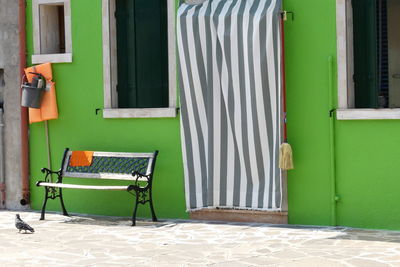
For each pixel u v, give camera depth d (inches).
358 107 371.9
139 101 433.4
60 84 451.5
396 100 399.9
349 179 366.0
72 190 451.8
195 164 401.4
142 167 416.2
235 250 315.6
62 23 468.4
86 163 433.4
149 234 364.8
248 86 380.5
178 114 411.2
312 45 374.3
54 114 448.5
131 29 434.0
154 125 420.5
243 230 368.8
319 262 285.0
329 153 371.2
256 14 376.2
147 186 404.5
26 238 360.2
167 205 418.3
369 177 361.1
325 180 372.8
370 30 367.6
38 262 299.6
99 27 437.7
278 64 373.1
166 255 307.6
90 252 319.0
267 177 379.6
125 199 433.4
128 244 336.5
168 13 413.1
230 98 386.3
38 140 462.6
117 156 423.2
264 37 374.0
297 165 379.2
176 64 411.8
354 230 359.3
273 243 330.0
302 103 377.4
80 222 413.4
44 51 460.1
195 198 401.4
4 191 472.1
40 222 415.2
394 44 399.9
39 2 456.8
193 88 398.0
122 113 428.1
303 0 376.5
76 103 446.9
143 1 430.0
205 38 392.8
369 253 300.4
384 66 397.7
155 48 427.2
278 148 374.0
